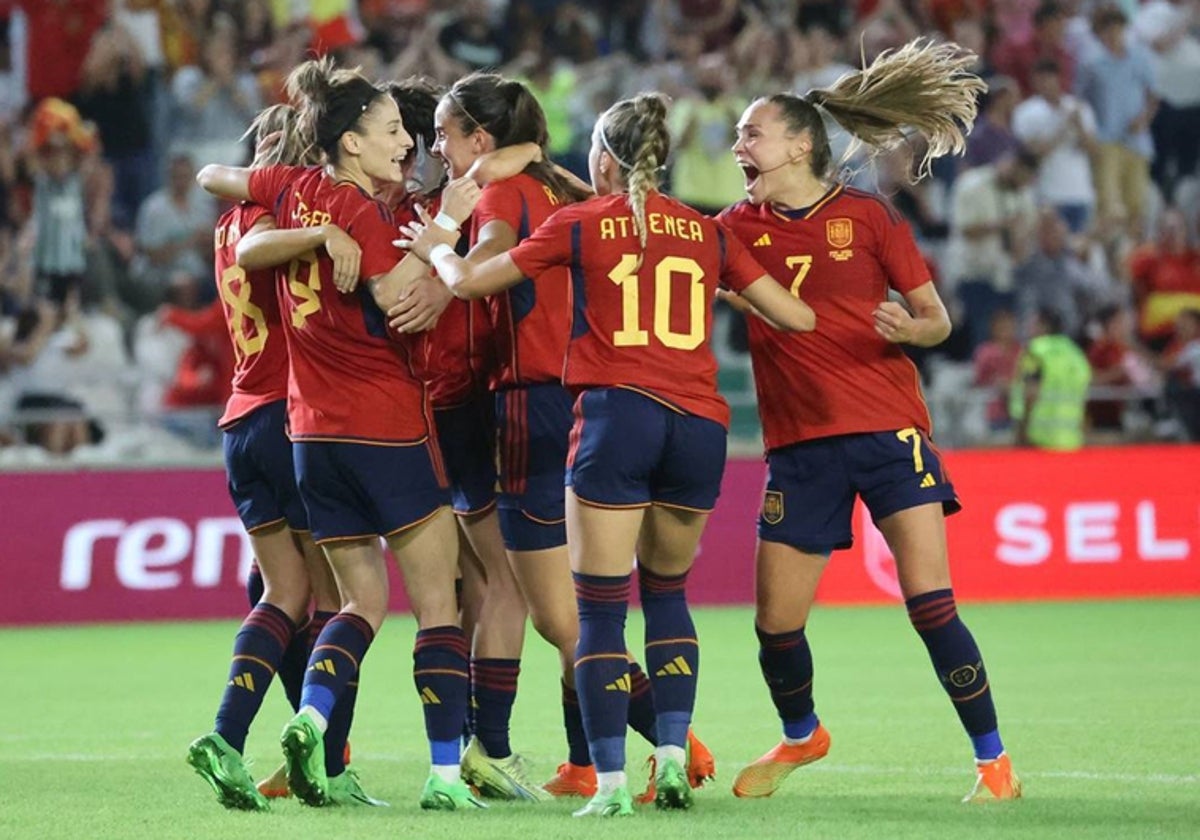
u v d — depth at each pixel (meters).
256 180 19.62
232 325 20.00
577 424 18.23
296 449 18.91
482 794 20.08
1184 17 64.56
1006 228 56.91
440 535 18.94
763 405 20.11
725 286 19.33
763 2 61.69
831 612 45.28
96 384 49.91
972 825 17.11
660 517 18.53
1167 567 48.31
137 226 54.47
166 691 31.78
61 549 44.38
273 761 23.30
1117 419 52.34
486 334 20.06
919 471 19.47
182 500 45.41
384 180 19.45
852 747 23.70
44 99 54.84
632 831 16.69
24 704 30.08
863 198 19.94
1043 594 47.41
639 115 18.34
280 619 19.62
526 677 32.97
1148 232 61.25
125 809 18.88
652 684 18.52
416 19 59.12
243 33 57.56
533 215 19.19
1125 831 16.66
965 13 62.31
